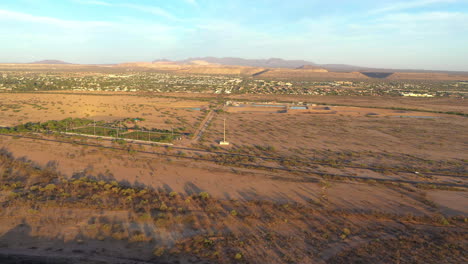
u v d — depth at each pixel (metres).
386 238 25.78
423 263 22.16
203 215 29.06
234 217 28.81
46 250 22.39
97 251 22.52
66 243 23.42
